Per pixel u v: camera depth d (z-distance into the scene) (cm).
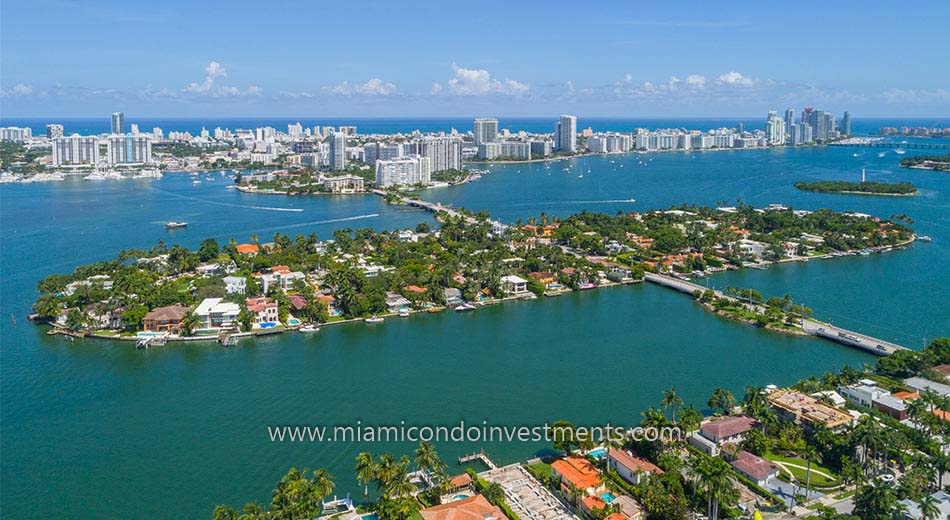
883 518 17812
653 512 18862
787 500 19650
